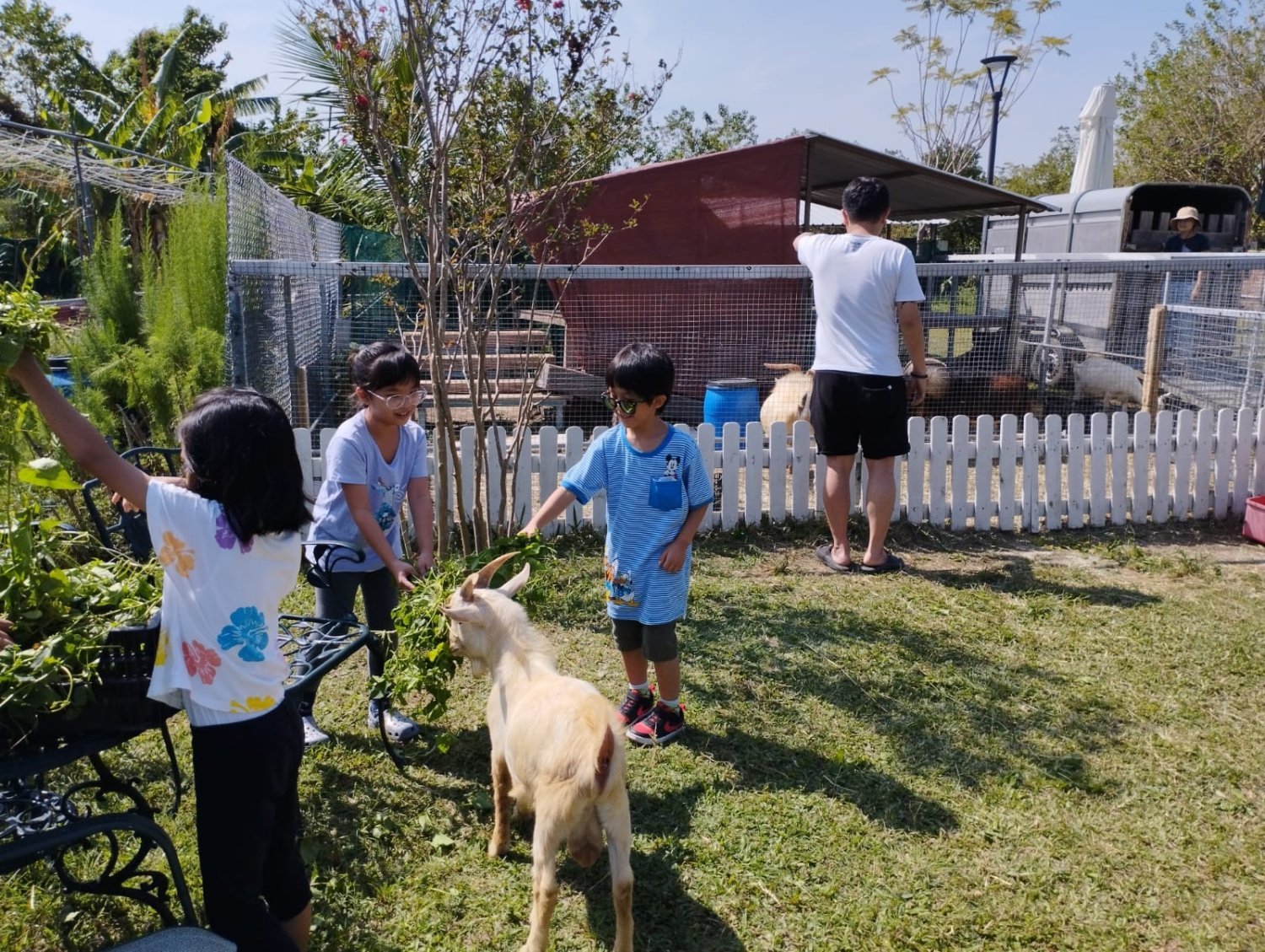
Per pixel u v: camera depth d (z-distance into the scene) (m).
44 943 3.00
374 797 3.78
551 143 5.70
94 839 3.43
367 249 13.61
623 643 4.21
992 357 10.69
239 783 2.41
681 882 3.32
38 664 2.29
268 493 2.36
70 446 2.37
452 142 5.52
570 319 9.09
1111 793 3.84
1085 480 8.60
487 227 5.83
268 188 8.02
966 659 5.04
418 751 4.11
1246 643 5.22
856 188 6.24
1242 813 3.71
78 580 2.62
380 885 3.29
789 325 9.38
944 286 11.18
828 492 6.40
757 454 7.12
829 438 6.29
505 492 6.36
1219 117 25.58
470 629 3.40
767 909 3.20
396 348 3.85
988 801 3.79
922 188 11.30
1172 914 3.17
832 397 6.18
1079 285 11.25
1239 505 7.61
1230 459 7.54
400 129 5.50
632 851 3.47
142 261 9.55
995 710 4.50
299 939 2.76
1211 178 25.97
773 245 9.88
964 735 4.28
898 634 5.37
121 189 12.82
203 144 18.55
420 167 5.79
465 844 3.52
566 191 6.46
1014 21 23.58
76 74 32.06
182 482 2.55
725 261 9.89
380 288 9.05
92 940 3.01
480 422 5.88
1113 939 3.06
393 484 4.04
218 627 2.35
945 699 4.61
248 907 2.49
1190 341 10.08
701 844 3.51
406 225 5.72
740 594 5.97
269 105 22.27
